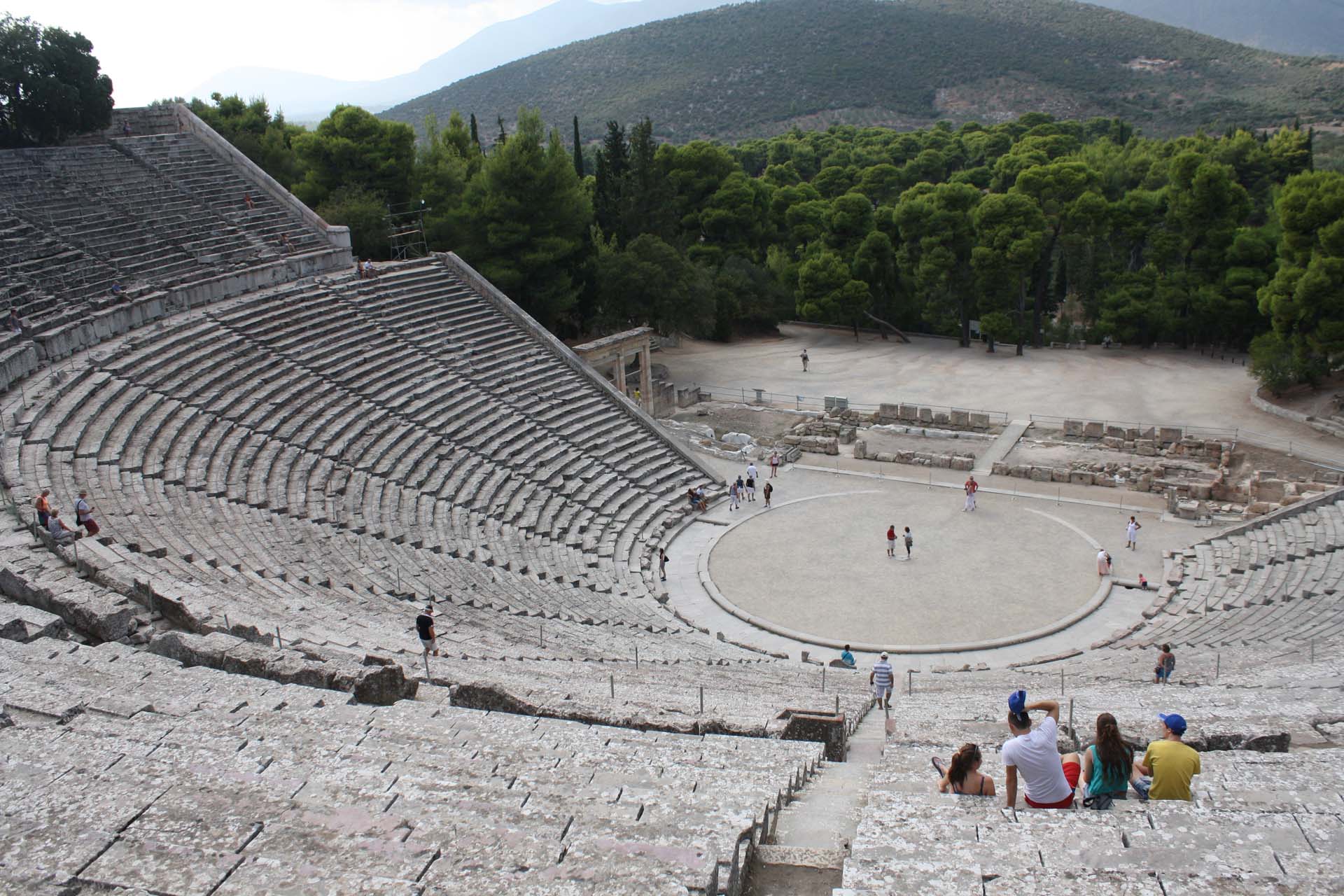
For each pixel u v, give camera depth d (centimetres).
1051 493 4222
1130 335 7094
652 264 6194
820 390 6241
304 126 7150
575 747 1123
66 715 1078
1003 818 748
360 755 997
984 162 12925
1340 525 3272
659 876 638
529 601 2786
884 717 1817
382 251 5550
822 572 3450
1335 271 4953
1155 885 604
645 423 4525
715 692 1859
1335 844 671
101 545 2016
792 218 9031
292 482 3039
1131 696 1684
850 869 662
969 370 6675
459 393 4112
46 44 4434
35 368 3086
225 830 714
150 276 3931
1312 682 1733
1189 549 3491
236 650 1447
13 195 3912
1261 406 5384
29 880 635
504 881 634
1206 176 6662
